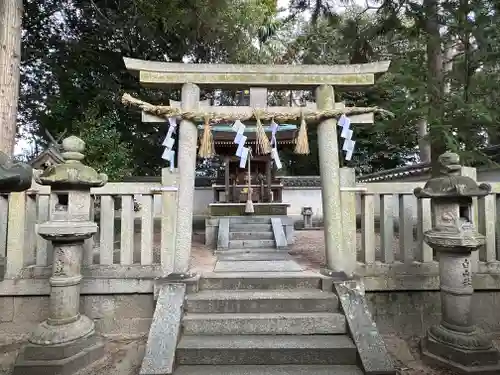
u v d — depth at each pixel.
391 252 3.93
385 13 6.64
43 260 3.78
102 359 3.20
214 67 3.96
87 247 3.81
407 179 10.69
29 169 2.05
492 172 7.55
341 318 3.23
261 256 5.50
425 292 3.85
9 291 3.67
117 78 11.78
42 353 2.90
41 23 11.07
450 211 3.14
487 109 5.13
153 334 2.96
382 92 11.20
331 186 3.94
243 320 3.21
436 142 5.71
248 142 8.91
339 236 3.88
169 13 8.74
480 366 2.86
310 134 14.42
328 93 4.02
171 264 3.84
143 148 13.16
